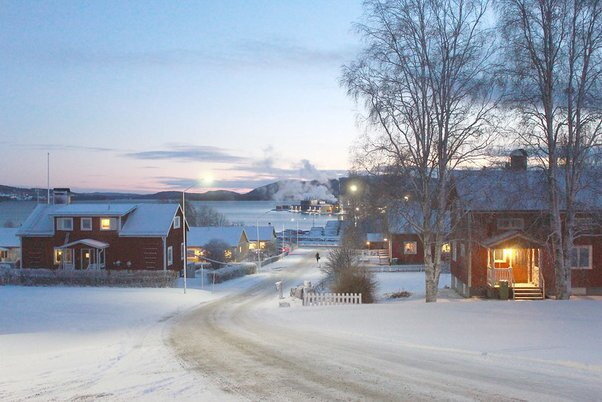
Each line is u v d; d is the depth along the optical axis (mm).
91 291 40656
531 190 25844
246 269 59000
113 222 52500
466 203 26781
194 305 34250
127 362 13898
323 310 25688
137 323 25078
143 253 52250
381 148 25859
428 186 26109
